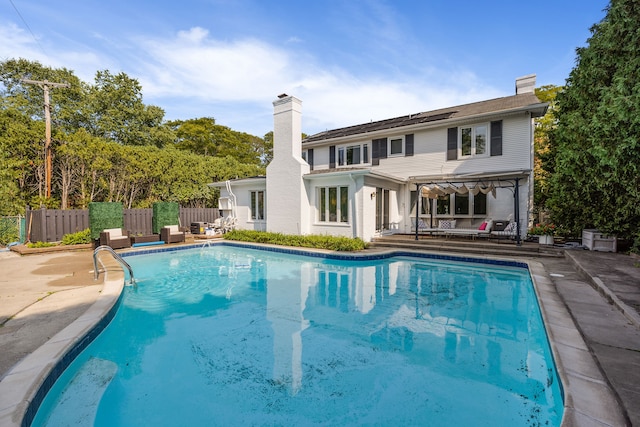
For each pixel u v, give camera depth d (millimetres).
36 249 11961
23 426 2582
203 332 5562
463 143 14992
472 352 4699
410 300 7230
